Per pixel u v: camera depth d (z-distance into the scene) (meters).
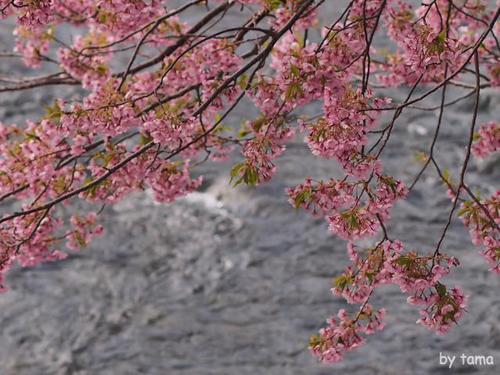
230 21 19.30
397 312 12.38
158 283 13.39
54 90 17.62
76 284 13.33
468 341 11.95
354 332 5.78
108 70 6.93
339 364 11.71
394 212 14.38
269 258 13.77
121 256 13.94
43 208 5.13
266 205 14.75
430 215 14.35
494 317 12.22
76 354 12.12
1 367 11.93
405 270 5.22
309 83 5.09
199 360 11.98
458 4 7.28
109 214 14.80
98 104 5.57
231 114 16.48
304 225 14.33
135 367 11.88
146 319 12.68
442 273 5.21
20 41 7.48
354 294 5.70
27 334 12.45
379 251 5.48
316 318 12.53
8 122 16.88
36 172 5.91
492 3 12.59
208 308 12.87
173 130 5.28
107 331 12.48
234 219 14.62
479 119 16.50
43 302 12.97
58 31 19.41
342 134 5.00
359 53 5.52
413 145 16.09
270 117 5.91
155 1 5.48
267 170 5.40
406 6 6.61
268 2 6.06
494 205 5.66
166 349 12.16
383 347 11.90
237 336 12.32
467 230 14.01
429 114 16.64
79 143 5.66
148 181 6.25
